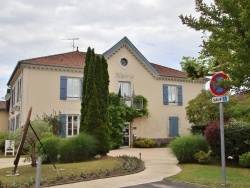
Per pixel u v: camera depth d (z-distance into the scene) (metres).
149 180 9.36
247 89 5.56
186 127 28.34
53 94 22.45
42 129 13.62
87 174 10.16
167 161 14.41
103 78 17.22
